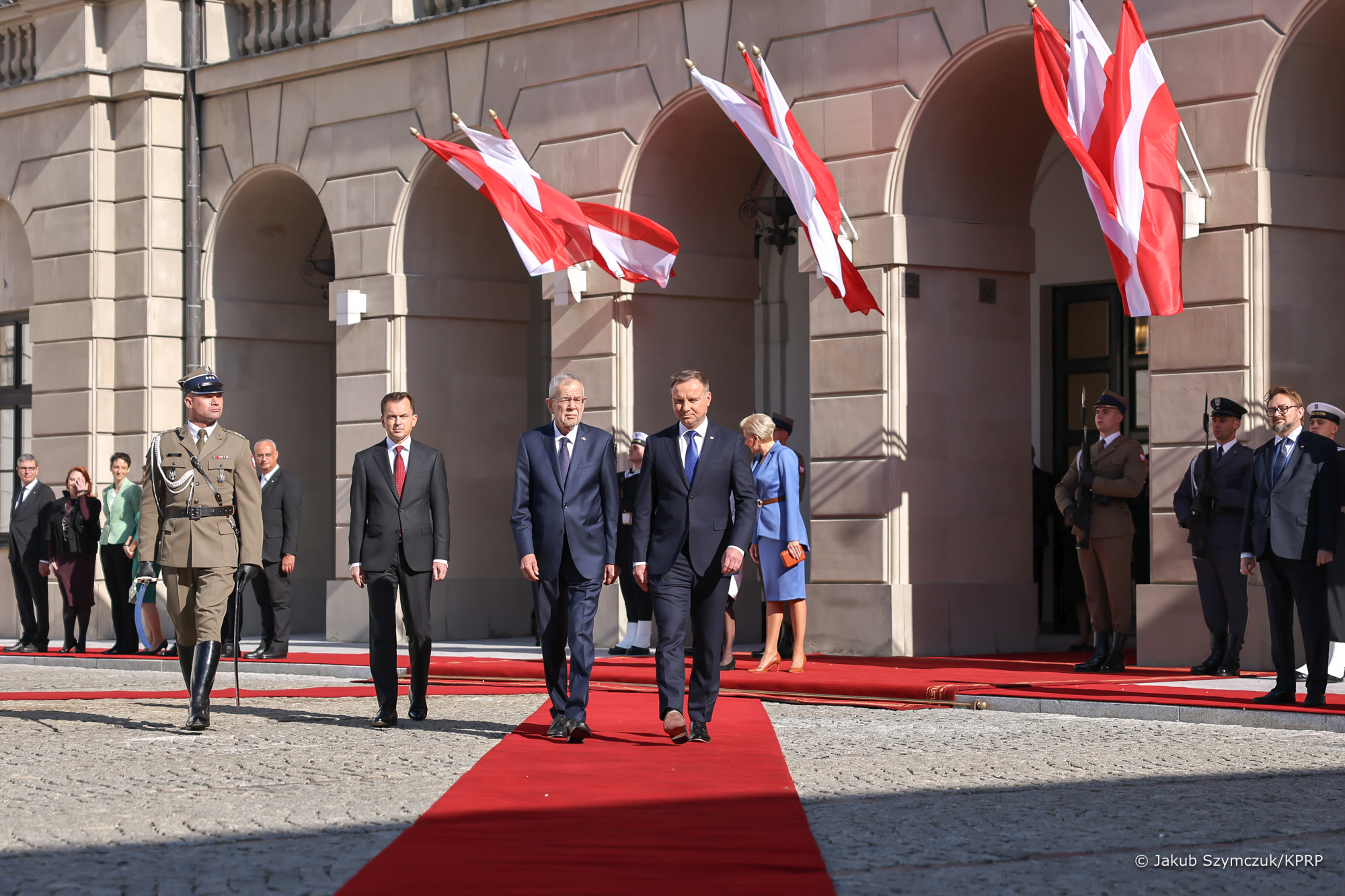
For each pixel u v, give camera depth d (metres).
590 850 5.91
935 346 14.90
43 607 17.67
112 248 20.36
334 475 20.92
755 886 5.29
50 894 5.25
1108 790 7.36
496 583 18.53
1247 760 8.36
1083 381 17.67
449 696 12.20
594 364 16.50
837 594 14.90
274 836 6.24
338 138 18.61
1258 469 10.15
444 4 17.81
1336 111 13.04
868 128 14.86
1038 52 12.67
